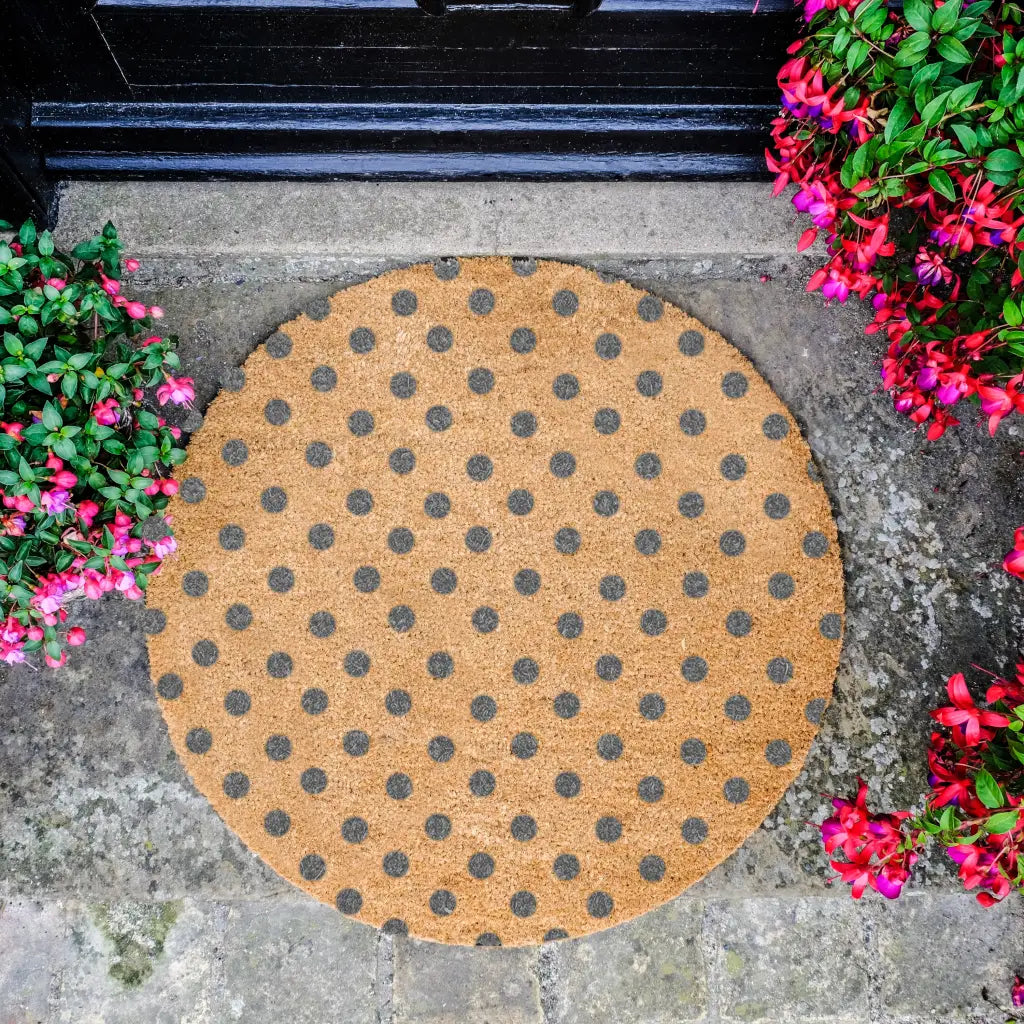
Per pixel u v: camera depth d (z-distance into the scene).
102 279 1.84
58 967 2.24
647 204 2.33
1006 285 1.92
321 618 2.28
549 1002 2.26
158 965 2.25
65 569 1.80
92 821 2.26
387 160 2.32
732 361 2.34
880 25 1.60
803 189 1.85
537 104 2.24
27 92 2.15
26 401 1.74
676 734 2.28
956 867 2.30
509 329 2.34
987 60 1.70
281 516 2.30
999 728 1.85
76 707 2.28
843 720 2.31
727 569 2.31
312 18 1.99
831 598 2.31
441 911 2.24
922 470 2.37
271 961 2.25
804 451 2.34
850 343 2.38
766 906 2.29
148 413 1.82
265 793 2.25
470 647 2.28
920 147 1.64
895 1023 2.27
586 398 2.33
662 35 2.06
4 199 2.10
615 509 2.31
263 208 2.32
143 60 2.08
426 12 1.99
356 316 2.34
